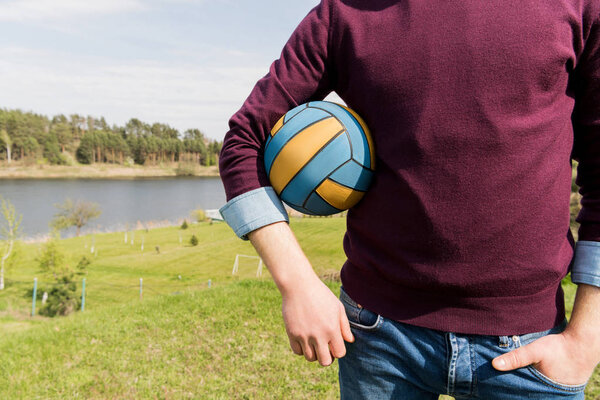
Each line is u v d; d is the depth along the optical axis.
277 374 4.34
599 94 0.96
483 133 0.90
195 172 165.38
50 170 142.25
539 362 0.96
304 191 1.10
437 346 1.02
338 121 1.09
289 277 1.01
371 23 1.03
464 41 0.92
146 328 5.87
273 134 1.13
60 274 33.34
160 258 39.62
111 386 4.28
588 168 1.02
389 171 1.02
